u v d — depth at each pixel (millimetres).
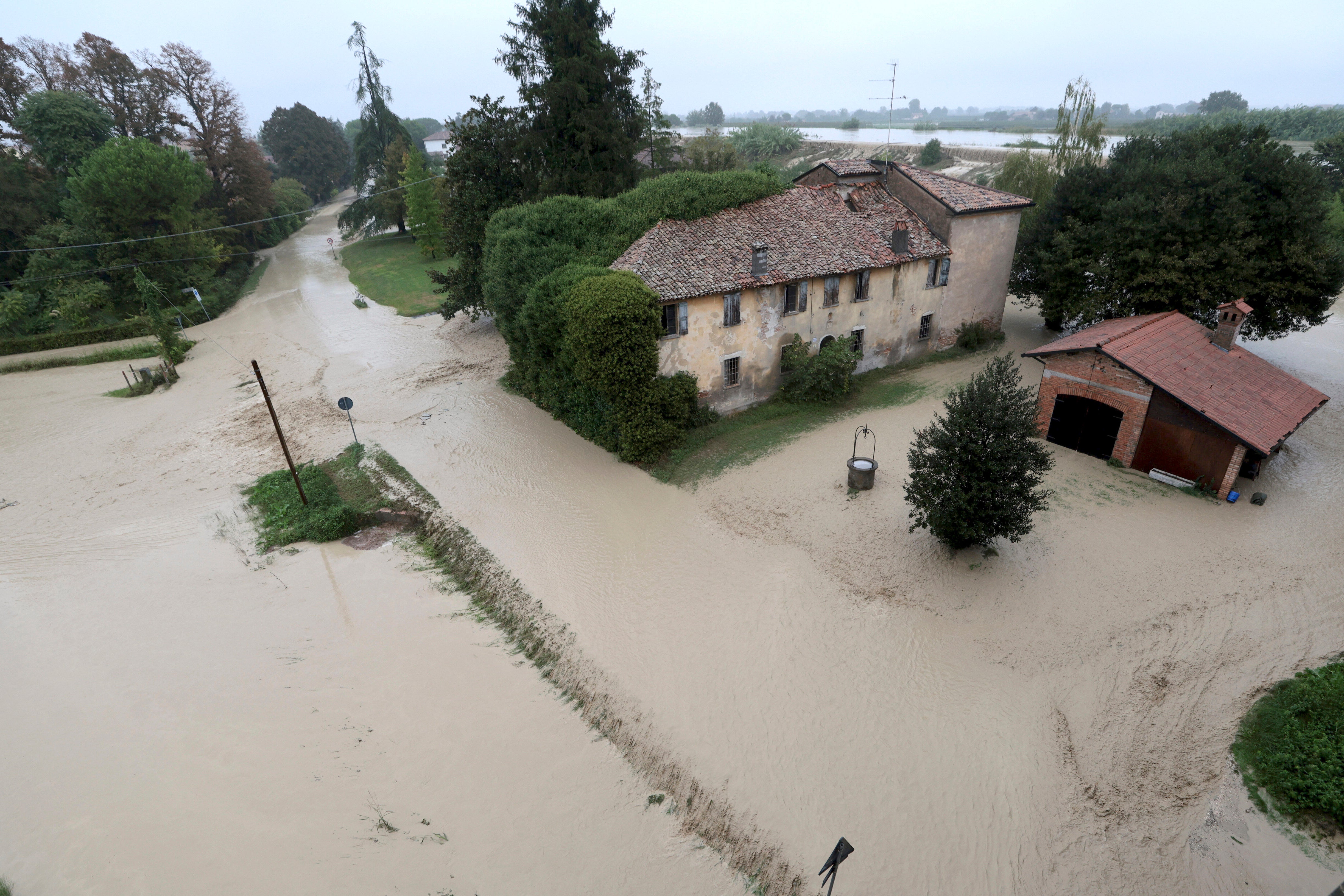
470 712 16719
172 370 42438
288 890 12734
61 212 60969
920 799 13477
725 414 28969
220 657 19188
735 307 27297
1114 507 21484
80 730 16828
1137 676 15719
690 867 12898
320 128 120000
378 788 14828
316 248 89125
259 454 31516
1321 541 19453
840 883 12164
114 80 67562
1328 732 13422
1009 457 17500
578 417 29547
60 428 36000
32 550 25016
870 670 16484
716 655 17281
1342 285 27922
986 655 16625
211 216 66438
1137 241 29281
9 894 12945
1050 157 50344
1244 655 15922
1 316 50406
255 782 15094
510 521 23688
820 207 31703
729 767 14461
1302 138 90500
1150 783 13352
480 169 40812
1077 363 23875
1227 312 24609
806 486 23844
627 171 43812
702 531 22281
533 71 42375
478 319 46812
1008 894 11820
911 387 31156
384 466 28125
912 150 110625
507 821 13945
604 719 16094
